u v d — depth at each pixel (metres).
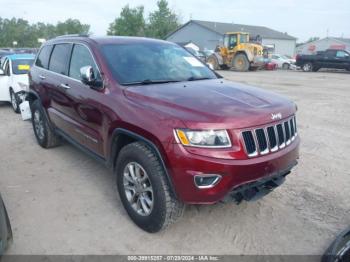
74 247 3.35
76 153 5.84
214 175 3.02
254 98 3.66
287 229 3.66
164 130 3.11
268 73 26.19
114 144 3.83
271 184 3.45
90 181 4.77
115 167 3.95
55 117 5.35
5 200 4.22
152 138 3.20
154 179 3.25
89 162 5.44
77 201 4.21
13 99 9.42
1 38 102.88
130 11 70.25
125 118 3.47
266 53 30.75
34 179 4.83
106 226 3.69
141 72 4.18
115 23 71.94
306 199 4.29
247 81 18.89
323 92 14.16
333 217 3.90
